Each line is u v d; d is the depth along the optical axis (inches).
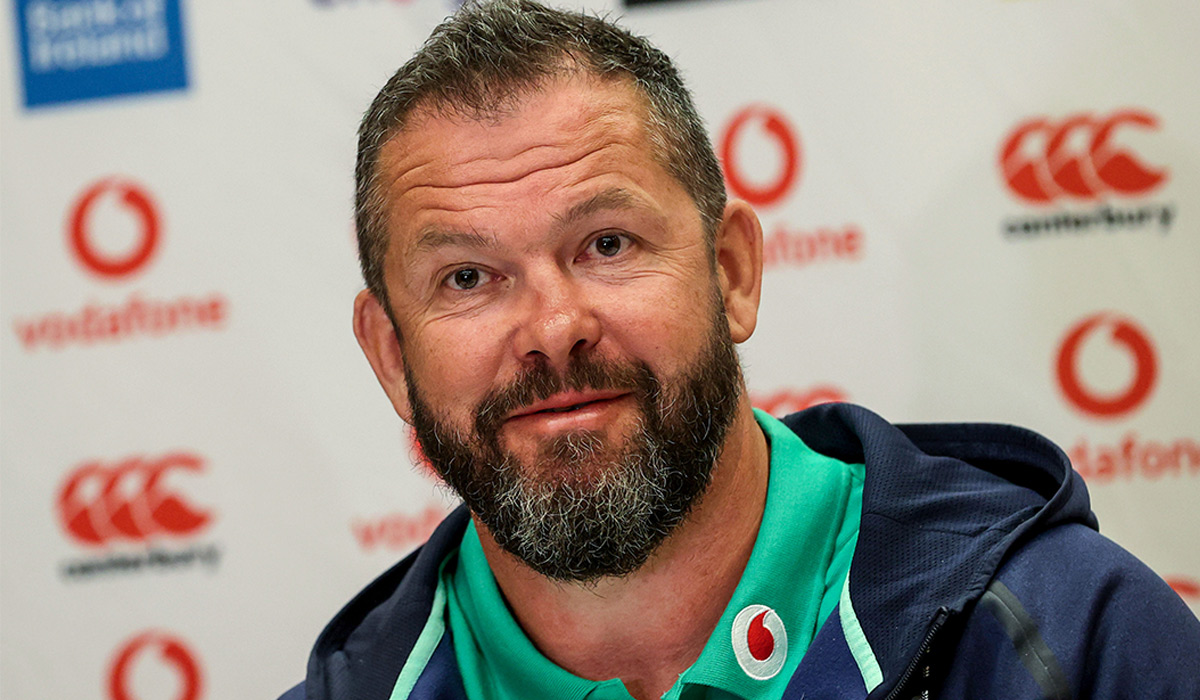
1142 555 179.3
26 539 199.9
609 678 99.7
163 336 199.6
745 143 188.7
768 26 188.7
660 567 95.6
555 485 89.5
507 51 92.8
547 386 89.4
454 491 97.9
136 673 197.5
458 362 92.2
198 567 197.5
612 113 92.4
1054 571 89.3
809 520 99.4
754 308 103.8
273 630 195.6
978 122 184.4
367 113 103.0
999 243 183.5
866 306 185.9
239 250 198.8
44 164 202.4
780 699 92.9
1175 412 179.3
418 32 197.8
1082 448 181.0
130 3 201.9
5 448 200.8
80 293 201.0
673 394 90.4
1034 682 84.0
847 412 107.3
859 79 187.0
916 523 94.5
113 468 199.2
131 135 201.3
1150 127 180.7
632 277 91.0
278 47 199.6
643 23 190.2
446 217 91.0
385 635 107.2
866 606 91.5
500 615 102.2
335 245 197.9
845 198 186.7
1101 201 181.3
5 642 199.0
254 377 197.9
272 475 197.0
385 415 196.2
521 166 90.1
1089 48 182.1
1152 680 83.0
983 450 104.6
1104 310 181.2
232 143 199.8
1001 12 184.2
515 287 91.9
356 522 195.5
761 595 95.4
